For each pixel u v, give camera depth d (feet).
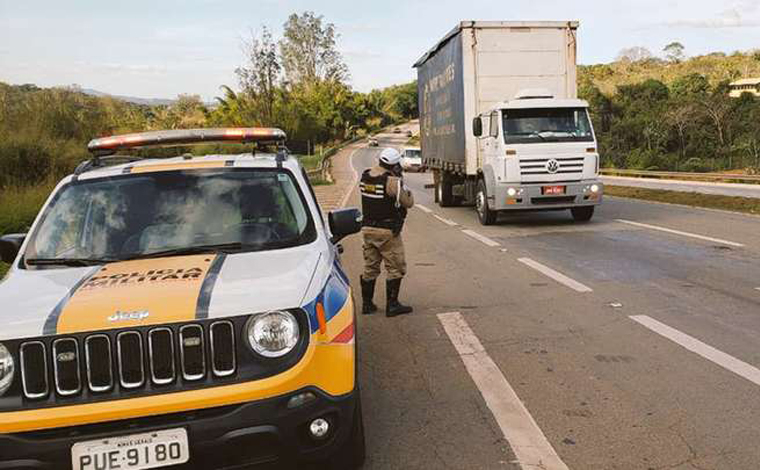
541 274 29.96
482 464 12.43
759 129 186.91
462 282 29.09
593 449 12.85
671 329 20.47
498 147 46.47
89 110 82.99
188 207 14.61
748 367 16.90
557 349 19.07
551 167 45.73
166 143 17.06
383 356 19.12
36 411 9.91
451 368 17.84
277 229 14.23
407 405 15.42
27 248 13.93
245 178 15.33
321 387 10.66
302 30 346.54
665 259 32.17
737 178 98.37
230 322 10.37
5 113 71.51
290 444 10.39
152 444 9.98
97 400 10.03
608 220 50.01
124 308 10.45
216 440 10.04
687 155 201.57
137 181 15.23
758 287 25.48
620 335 20.11
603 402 15.11
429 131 70.74
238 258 12.90
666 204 61.52
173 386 10.19
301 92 320.50
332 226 15.81
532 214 56.85
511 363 18.04
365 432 14.02
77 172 15.92
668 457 12.41
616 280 27.91
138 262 12.97
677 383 16.03
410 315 23.80
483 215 50.19
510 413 14.73
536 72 51.96
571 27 51.70
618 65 500.33
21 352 10.05
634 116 237.86
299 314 10.75
